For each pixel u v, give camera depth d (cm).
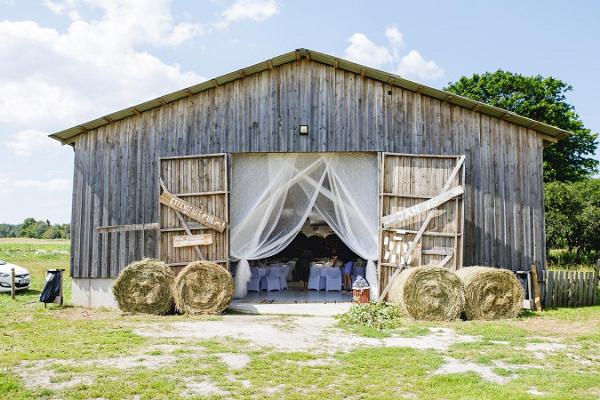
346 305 1054
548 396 491
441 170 1083
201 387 518
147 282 984
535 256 1112
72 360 621
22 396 488
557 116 2786
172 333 794
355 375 563
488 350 684
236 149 1133
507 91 2883
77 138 1179
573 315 984
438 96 1110
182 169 1122
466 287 924
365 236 1119
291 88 1138
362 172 1134
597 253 2209
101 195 1158
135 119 1162
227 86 1148
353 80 1132
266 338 758
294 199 1166
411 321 898
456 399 483
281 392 505
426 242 1065
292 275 1431
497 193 1117
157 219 1133
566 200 2225
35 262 2486
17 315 989
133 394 497
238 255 1127
